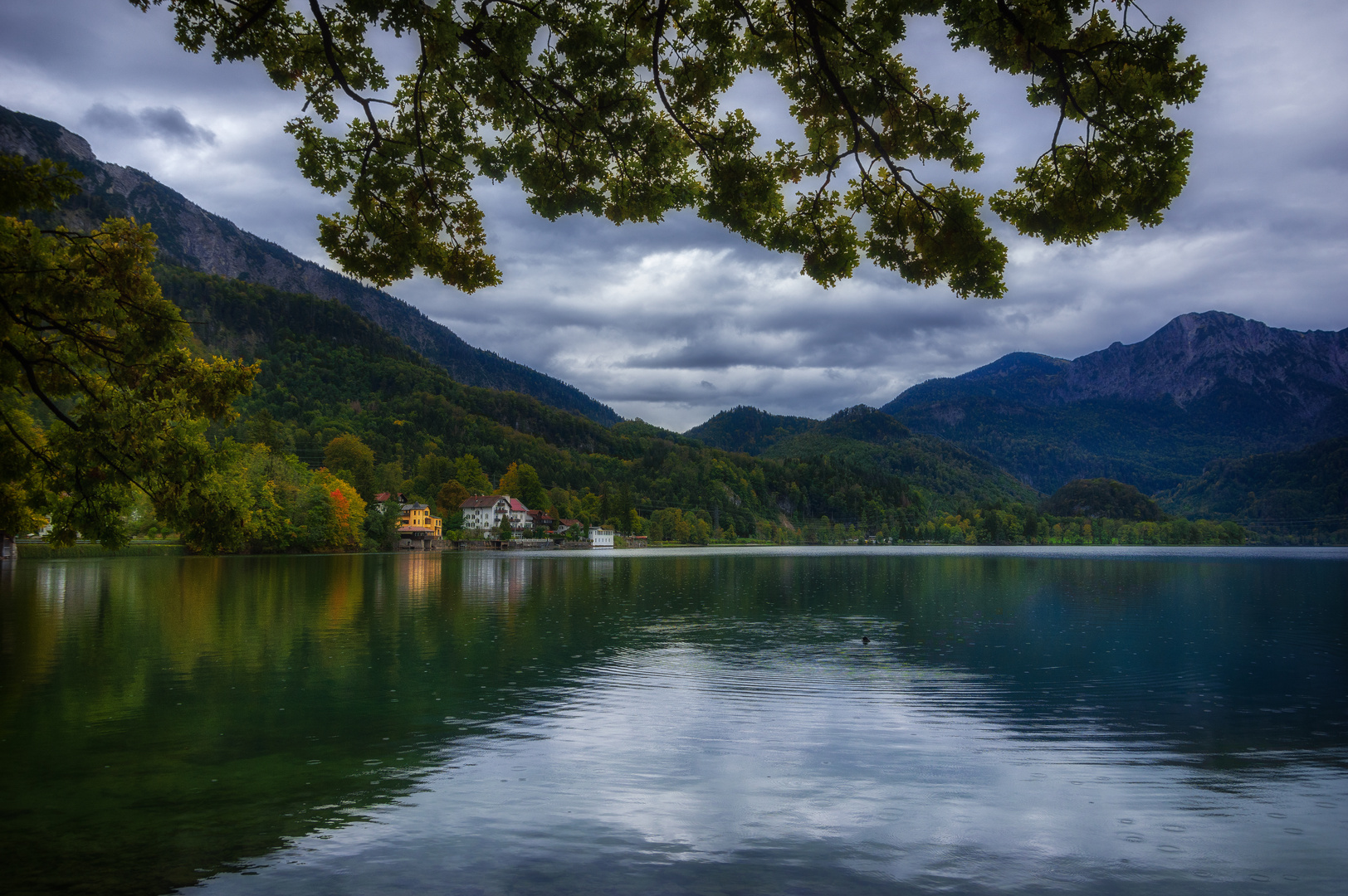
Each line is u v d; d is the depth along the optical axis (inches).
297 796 511.2
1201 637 1327.5
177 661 1018.7
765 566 4256.9
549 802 503.5
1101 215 429.4
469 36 454.6
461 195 548.7
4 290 703.7
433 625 1432.1
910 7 421.1
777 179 494.6
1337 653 1152.8
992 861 420.5
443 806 495.2
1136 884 395.9
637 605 1873.8
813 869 406.6
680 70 477.7
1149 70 392.2
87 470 824.3
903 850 433.7
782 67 473.1
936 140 466.9
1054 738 672.4
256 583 2363.4
